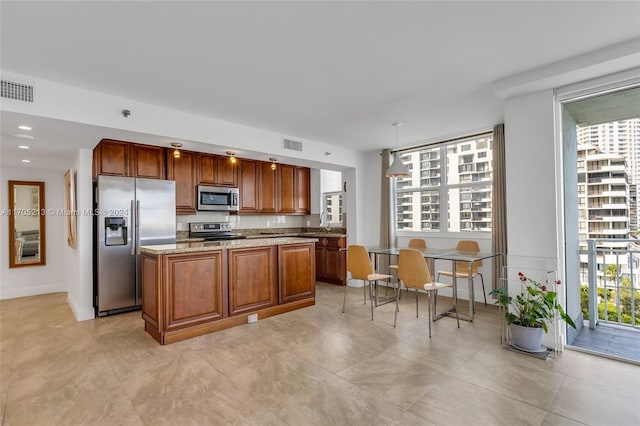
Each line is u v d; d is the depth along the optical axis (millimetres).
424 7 1870
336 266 5875
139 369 2529
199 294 3275
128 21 1960
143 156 4434
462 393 2146
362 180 5844
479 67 2658
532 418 1870
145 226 4203
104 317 3924
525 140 3002
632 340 2998
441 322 3641
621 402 2021
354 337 3186
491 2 1831
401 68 2656
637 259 3191
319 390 2201
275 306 3939
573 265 3145
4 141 3480
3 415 1954
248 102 3352
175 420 1894
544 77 2658
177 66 2555
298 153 4793
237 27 2047
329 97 3256
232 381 2332
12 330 3453
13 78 2574
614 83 2607
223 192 5352
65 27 2006
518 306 2998
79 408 2021
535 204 2949
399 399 2084
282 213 6301
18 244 5051
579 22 2049
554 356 2711
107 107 3057
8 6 1783
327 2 1810
